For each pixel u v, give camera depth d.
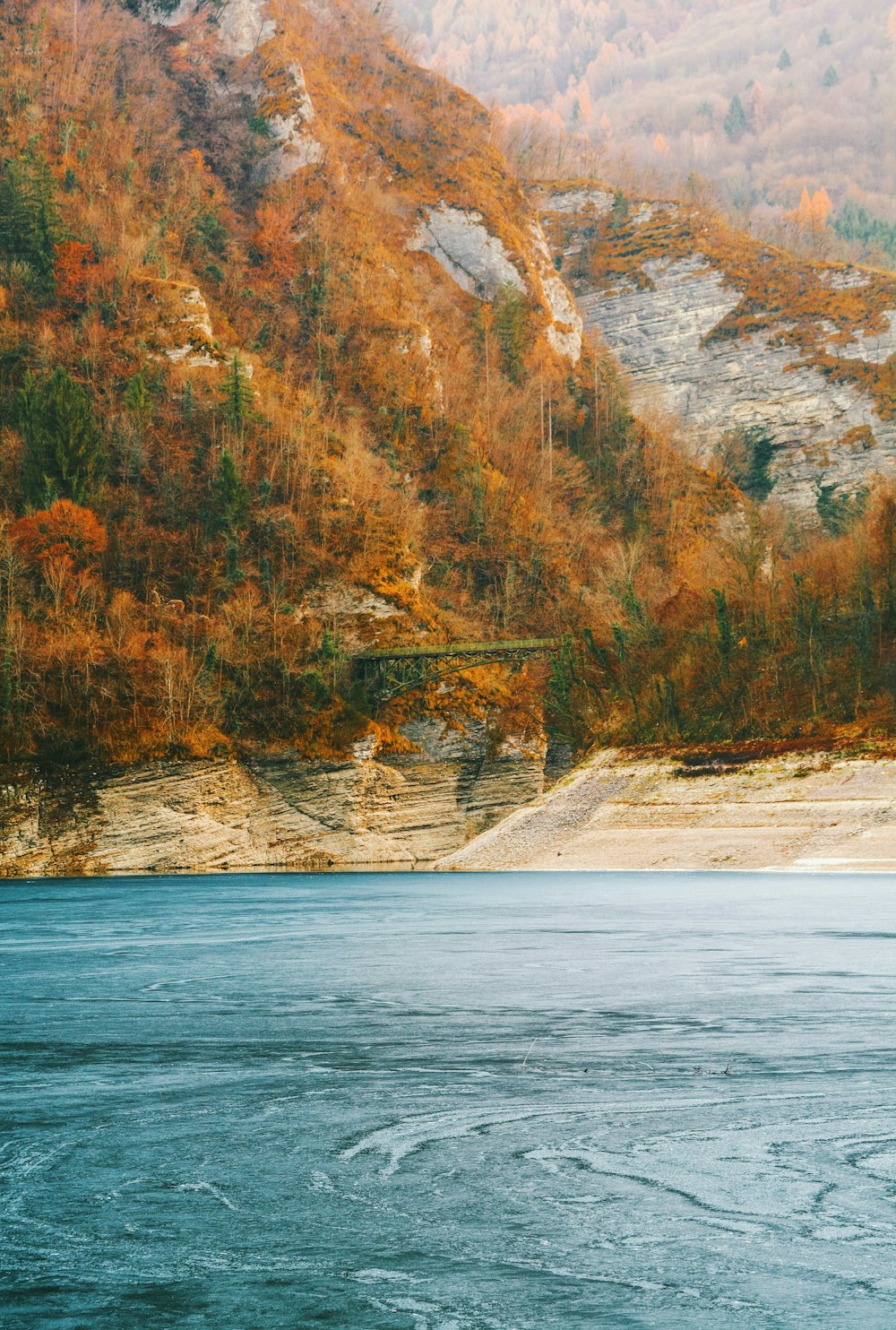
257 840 154.75
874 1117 21.05
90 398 191.50
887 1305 13.43
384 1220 16.20
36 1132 20.80
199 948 53.56
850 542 148.00
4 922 70.62
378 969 44.59
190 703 154.38
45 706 149.75
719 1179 17.67
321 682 163.00
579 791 128.00
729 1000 35.00
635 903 74.88
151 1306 13.59
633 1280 14.14
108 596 169.88
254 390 193.25
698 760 122.44
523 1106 22.25
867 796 107.56
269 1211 16.59
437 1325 13.04
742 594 147.25
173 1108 22.47
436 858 166.12
